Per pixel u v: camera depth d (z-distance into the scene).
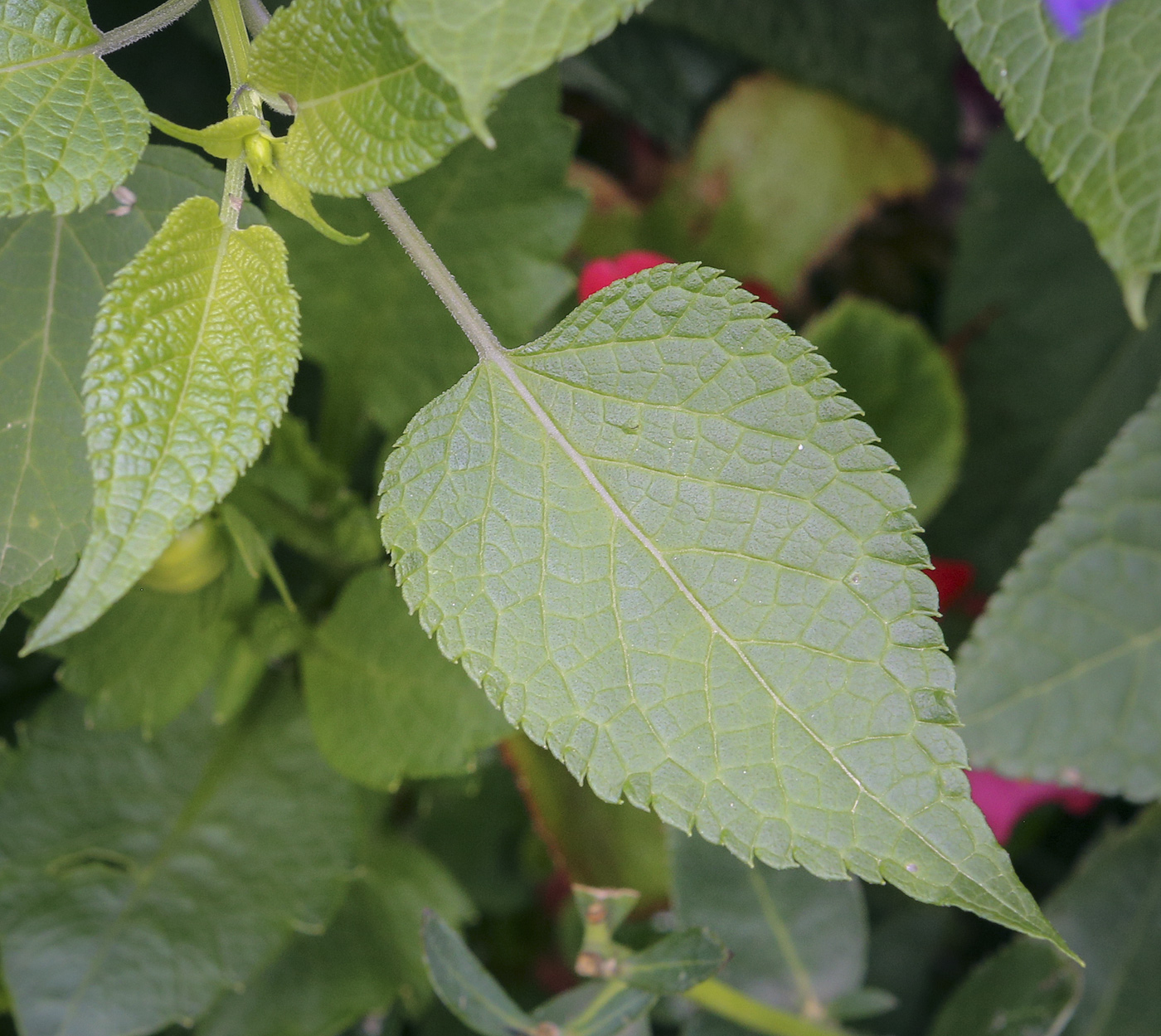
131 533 0.32
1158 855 0.51
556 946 0.60
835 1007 0.46
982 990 0.48
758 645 0.33
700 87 0.63
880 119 0.61
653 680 0.33
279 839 0.46
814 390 0.34
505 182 0.46
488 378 0.34
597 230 0.61
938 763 0.32
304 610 0.46
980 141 0.68
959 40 0.34
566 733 0.33
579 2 0.31
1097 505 0.43
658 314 0.34
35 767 0.46
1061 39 0.34
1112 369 0.61
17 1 0.34
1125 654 0.42
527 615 0.34
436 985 0.41
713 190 0.61
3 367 0.36
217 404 0.33
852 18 0.61
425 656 0.43
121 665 0.44
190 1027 0.50
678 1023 0.56
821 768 0.33
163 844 0.46
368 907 0.51
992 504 0.61
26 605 0.42
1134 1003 0.49
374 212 0.45
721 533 0.34
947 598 0.53
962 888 0.32
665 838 0.47
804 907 0.48
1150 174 0.33
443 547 0.34
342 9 0.33
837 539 0.33
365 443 0.57
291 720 0.47
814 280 0.66
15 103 0.34
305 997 0.49
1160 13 0.33
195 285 0.33
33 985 0.44
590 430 0.34
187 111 0.56
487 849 0.58
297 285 0.46
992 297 0.62
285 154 0.34
